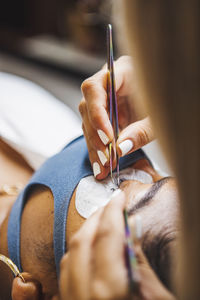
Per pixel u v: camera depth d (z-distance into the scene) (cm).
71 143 77
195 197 31
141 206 57
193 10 26
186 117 29
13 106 114
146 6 28
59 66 216
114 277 37
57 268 61
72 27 217
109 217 42
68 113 125
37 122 113
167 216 54
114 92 61
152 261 51
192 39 27
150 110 31
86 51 215
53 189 66
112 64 60
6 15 255
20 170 102
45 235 64
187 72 28
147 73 30
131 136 61
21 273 63
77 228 60
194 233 32
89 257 40
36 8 241
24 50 238
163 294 40
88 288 38
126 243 40
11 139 101
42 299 61
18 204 73
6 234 73
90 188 63
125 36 31
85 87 63
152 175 69
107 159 62
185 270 34
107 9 194
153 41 28
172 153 31
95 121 61
